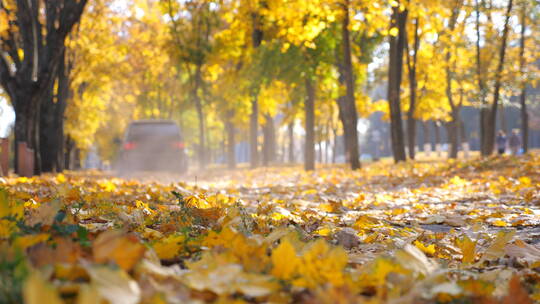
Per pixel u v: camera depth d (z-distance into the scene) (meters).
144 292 1.66
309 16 18.91
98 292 1.46
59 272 1.76
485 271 3.23
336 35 24.45
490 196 9.55
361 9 18.38
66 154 37.22
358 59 29.80
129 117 52.50
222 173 26.83
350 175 18.44
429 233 5.03
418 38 30.16
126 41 37.78
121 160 25.81
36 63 16.38
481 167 16.31
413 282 2.24
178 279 1.98
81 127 34.84
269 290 1.92
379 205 8.41
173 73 45.53
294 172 24.22
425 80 35.25
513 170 14.29
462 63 33.94
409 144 30.38
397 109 25.80
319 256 2.24
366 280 2.29
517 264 3.42
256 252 2.51
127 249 1.93
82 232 2.54
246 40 28.95
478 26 28.31
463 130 44.34
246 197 9.91
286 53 24.89
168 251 2.70
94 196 6.51
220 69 35.97
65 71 25.61
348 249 4.15
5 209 2.47
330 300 1.68
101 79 33.50
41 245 2.11
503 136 34.66
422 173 16.42
